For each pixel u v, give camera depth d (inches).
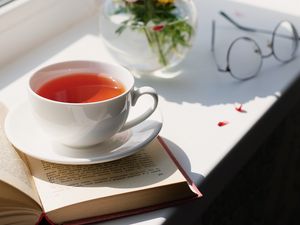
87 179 18.8
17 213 16.9
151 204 19.1
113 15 26.9
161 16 26.5
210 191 22.2
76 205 17.5
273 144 39.8
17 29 29.8
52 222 17.4
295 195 48.1
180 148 23.0
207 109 26.1
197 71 29.7
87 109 18.4
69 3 33.5
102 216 18.2
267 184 42.2
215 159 22.5
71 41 32.5
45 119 18.9
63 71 20.8
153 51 27.1
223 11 37.1
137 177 19.1
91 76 20.9
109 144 20.3
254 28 34.8
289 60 31.4
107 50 29.1
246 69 29.4
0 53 29.0
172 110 25.8
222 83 28.6
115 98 18.9
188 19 27.4
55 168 19.3
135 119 20.8
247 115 25.9
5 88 27.2
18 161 18.6
